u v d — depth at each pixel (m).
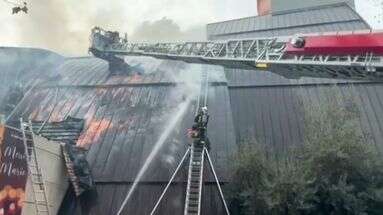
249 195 14.66
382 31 11.98
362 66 12.24
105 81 24.83
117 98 22.80
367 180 14.72
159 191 16.66
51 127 20.17
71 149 16.92
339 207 14.28
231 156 16.41
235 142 18.86
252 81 23.62
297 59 13.80
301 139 19.03
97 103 22.44
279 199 13.92
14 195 12.52
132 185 16.97
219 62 17.48
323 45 12.96
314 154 14.95
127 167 17.77
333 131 15.38
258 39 15.34
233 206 15.82
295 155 16.05
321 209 14.66
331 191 14.22
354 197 14.08
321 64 13.11
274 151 18.56
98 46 25.16
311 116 16.72
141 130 19.92
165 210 16.02
